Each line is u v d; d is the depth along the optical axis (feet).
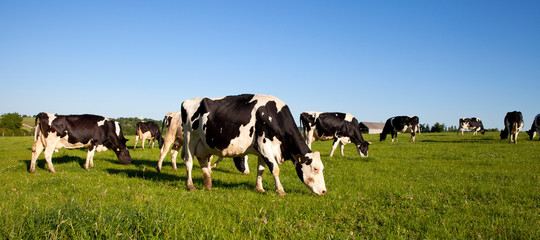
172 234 13.71
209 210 18.54
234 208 19.44
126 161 47.67
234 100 27.32
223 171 41.83
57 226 12.85
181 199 21.03
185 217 15.62
